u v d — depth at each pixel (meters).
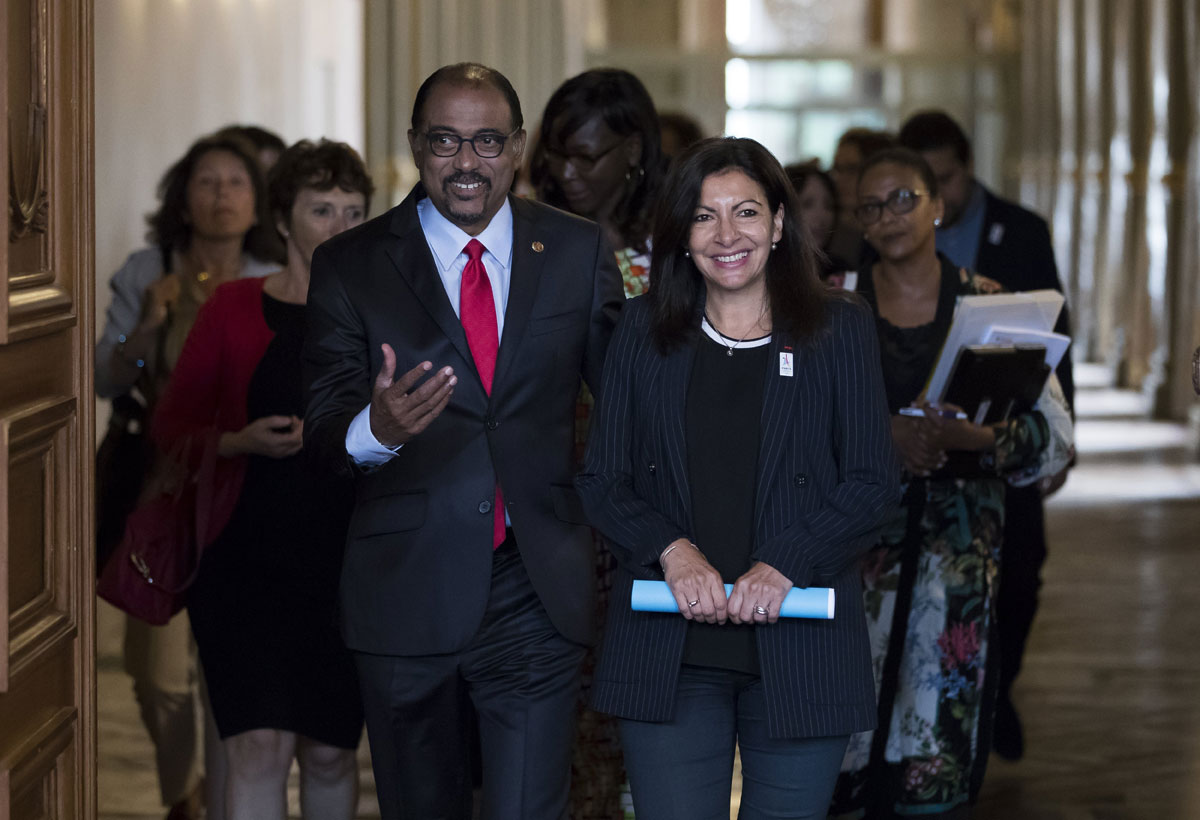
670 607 9.41
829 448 9.70
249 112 34.16
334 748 12.80
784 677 9.41
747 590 9.22
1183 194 44.09
